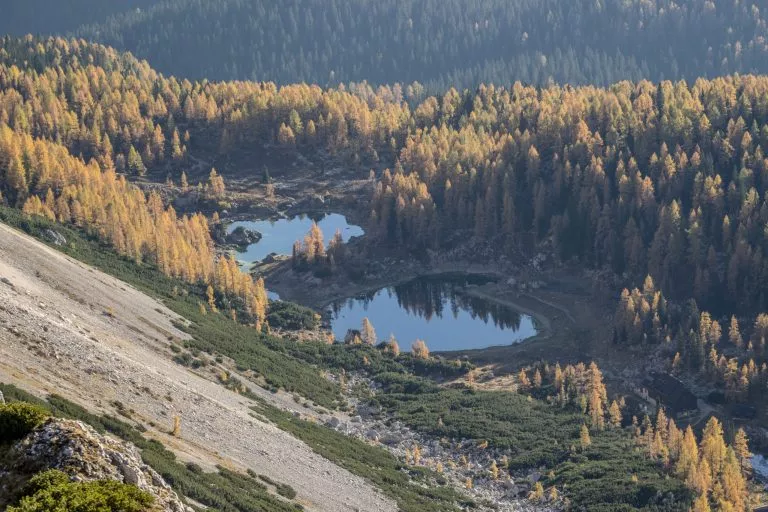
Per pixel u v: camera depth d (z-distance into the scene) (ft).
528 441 559.38
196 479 321.11
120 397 374.63
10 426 206.59
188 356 525.75
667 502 472.03
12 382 315.17
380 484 443.73
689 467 493.36
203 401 435.94
